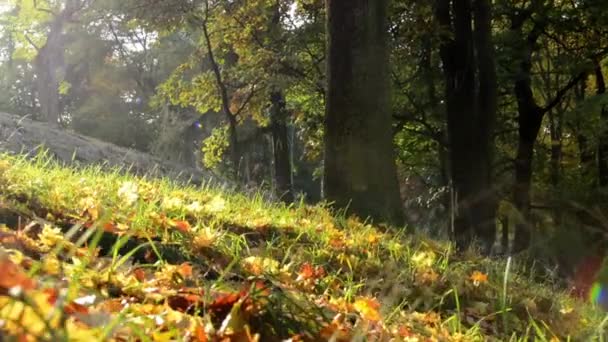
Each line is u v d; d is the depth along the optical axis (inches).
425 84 876.6
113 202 189.0
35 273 93.0
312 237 220.8
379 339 109.8
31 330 60.8
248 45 1008.9
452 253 282.2
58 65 1552.7
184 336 81.2
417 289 178.9
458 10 706.2
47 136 584.1
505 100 1072.8
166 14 944.9
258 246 193.2
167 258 148.8
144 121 2046.0
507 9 900.6
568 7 944.3
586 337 169.0
